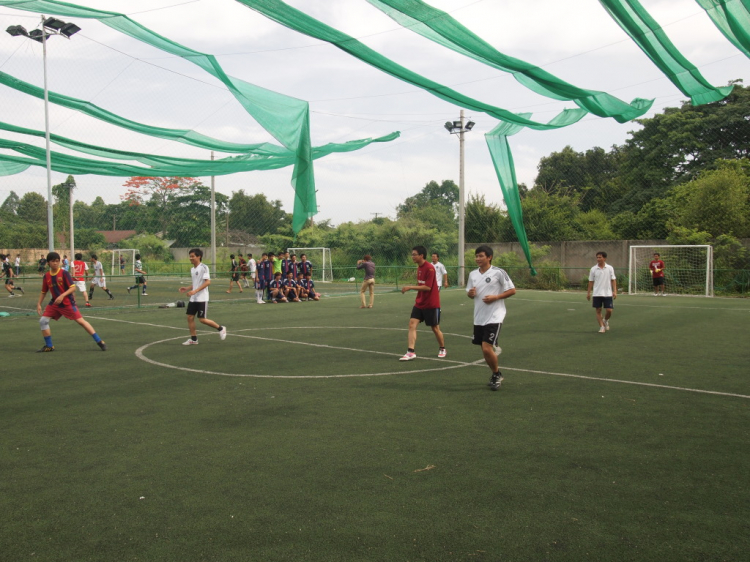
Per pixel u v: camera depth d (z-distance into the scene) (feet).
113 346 33.04
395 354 30.58
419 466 13.71
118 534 10.27
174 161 50.03
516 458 14.26
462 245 91.35
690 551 9.66
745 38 26.25
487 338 21.80
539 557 9.45
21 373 25.25
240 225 166.71
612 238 102.22
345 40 25.96
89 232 160.97
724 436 16.08
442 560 9.34
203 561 9.30
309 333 39.27
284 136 36.68
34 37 50.88
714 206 82.69
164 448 15.11
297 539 10.05
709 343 34.19
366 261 59.06
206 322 34.22
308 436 16.15
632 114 41.47
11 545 9.88
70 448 15.15
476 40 26.78
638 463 13.92
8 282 73.51
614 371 25.71
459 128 90.02
